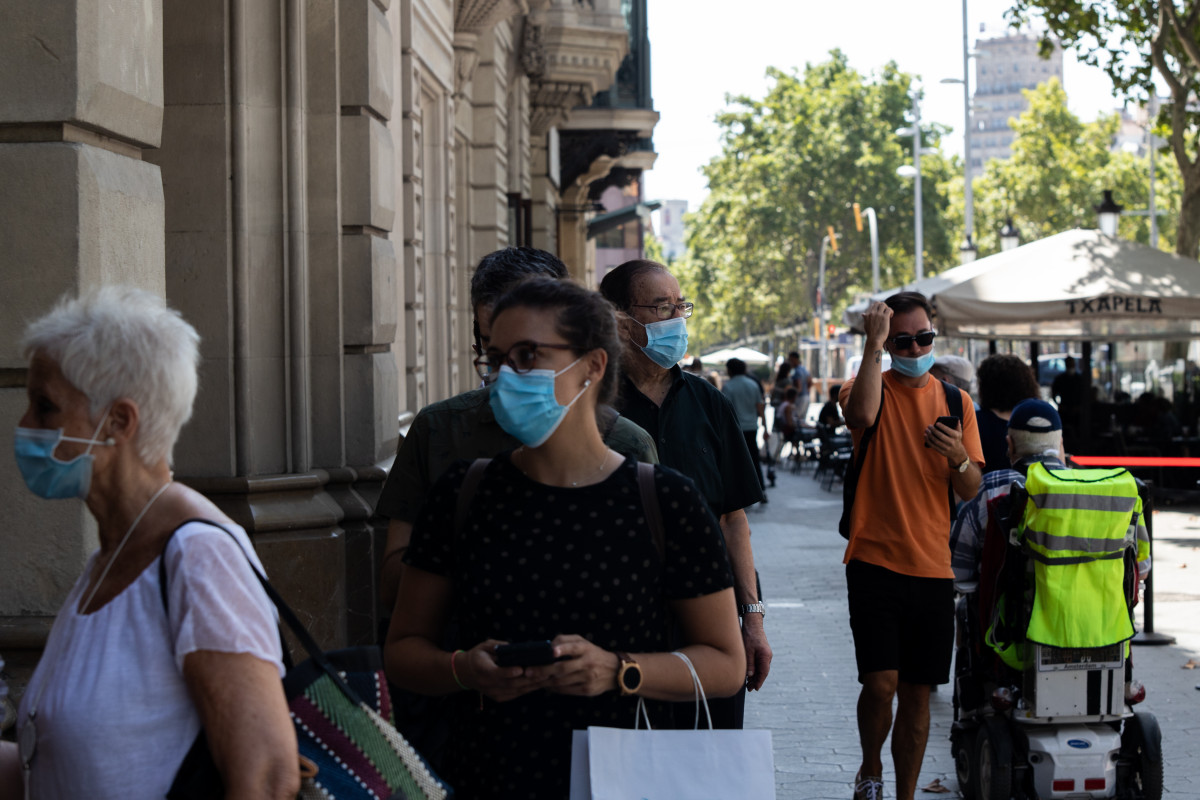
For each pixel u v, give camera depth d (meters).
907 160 70.69
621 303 4.07
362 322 6.38
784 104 72.00
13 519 3.78
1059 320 15.38
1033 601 5.03
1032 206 69.69
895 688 5.10
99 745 1.98
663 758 2.51
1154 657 8.44
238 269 5.94
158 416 2.12
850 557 5.13
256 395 6.02
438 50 10.82
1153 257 15.55
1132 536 5.07
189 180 5.91
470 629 2.59
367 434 6.38
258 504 5.85
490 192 14.13
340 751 2.14
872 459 5.12
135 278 4.01
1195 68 21.22
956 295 15.46
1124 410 19.31
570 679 2.42
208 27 5.89
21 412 3.77
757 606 4.07
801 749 6.44
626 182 32.88
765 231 71.69
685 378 4.18
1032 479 5.00
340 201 6.32
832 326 57.78
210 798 2.00
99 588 2.10
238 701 1.97
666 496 2.59
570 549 2.54
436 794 2.23
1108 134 70.75
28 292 3.70
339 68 6.34
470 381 14.07
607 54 18.97
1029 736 5.18
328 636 5.93
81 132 3.83
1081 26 21.02
